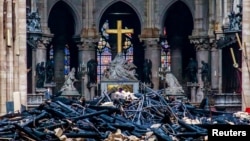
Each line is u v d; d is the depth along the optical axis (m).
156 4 133.38
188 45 135.00
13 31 85.69
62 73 133.00
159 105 49.53
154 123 46.81
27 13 119.19
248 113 58.72
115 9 135.38
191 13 131.88
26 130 42.50
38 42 123.62
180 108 51.69
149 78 129.88
